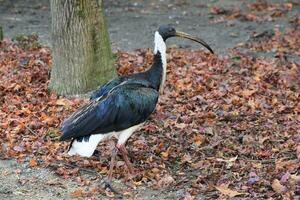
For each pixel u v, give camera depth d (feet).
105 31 51.11
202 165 38.63
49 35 71.77
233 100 48.75
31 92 50.57
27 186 36.40
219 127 44.34
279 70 56.59
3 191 35.70
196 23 77.71
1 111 46.55
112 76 51.83
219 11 82.28
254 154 40.04
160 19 80.28
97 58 50.75
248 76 55.47
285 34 70.74
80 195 35.35
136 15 82.58
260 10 82.43
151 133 43.47
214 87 52.21
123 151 37.45
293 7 83.46
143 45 67.82
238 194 35.04
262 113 46.60
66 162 39.29
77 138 35.50
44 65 57.57
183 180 36.88
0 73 55.11
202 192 35.65
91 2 49.73
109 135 36.32
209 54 62.49
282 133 43.19
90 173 38.06
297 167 37.70
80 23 49.57
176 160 39.68
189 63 59.16
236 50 64.69
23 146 40.91
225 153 40.37
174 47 65.82
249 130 43.70
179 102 48.83
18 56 60.70
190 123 44.88
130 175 37.35
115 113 35.53
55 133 42.98
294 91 51.83
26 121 44.62
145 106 36.63
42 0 91.20
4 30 74.49
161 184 36.45
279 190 35.01
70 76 50.31
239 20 78.13
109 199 35.12
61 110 46.96
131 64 58.03
